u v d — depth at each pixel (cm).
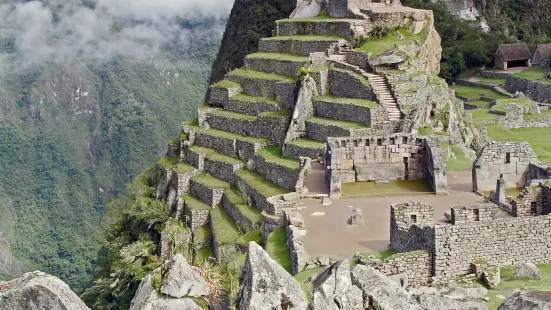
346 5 6700
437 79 5934
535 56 12538
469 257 2612
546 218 2652
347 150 4069
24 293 1675
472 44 12988
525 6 16650
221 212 5800
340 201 3791
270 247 3419
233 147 6288
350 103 5394
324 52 6144
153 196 6988
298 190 4056
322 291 1820
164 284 1756
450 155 4747
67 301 1689
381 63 5716
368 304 1859
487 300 2256
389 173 4050
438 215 3136
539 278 2503
